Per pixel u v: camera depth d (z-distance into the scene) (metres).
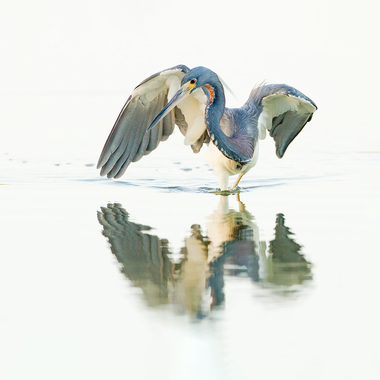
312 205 11.73
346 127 23.78
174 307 7.25
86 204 11.97
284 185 13.90
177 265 8.49
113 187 13.77
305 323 6.77
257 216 10.94
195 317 6.96
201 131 13.55
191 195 12.92
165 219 10.80
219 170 13.12
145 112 13.16
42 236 9.76
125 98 30.56
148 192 13.24
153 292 7.64
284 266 8.41
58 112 27.09
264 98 13.23
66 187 13.68
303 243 9.29
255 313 7.01
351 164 16.59
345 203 11.80
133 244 9.37
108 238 9.64
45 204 11.97
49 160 16.98
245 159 12.70
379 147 19.28
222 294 7.55
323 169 15.96
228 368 5.96
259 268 8.34
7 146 19.34
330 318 6.87
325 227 10.10
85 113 26.78
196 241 9.49
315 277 8.02
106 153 13.19
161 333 6.62
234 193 13.11
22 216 10.98
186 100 13.16
